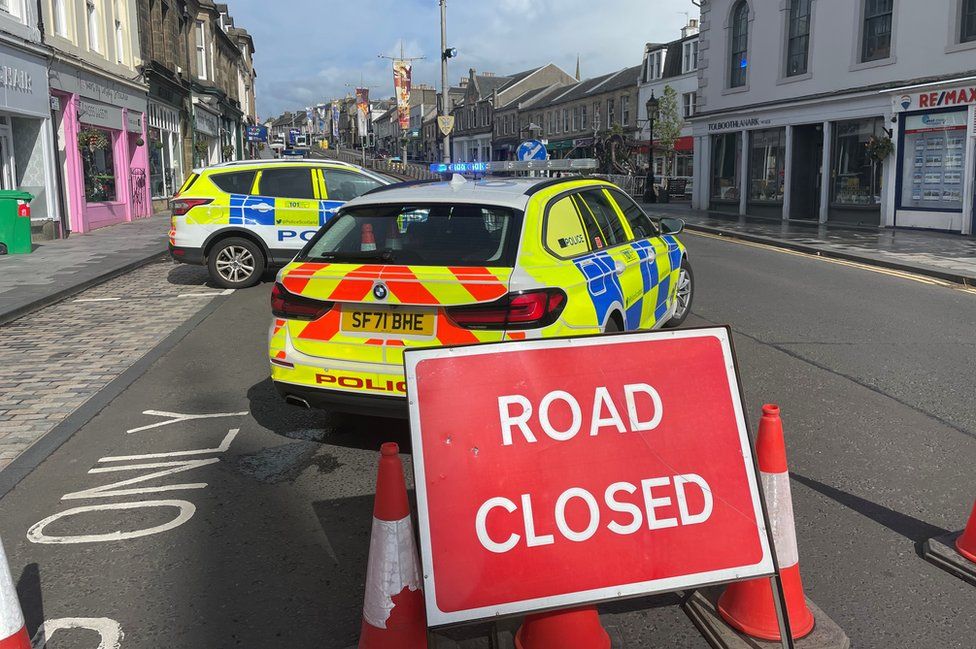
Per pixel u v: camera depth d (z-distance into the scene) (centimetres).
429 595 238
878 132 1831
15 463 448
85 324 822
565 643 254
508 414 254
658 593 250
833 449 451
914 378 591
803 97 2034
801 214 2150
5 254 1321
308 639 283
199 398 570
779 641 270
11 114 1438
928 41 1683
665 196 3253
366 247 434
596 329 445
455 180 482
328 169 1067
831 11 1948
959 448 451
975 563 315
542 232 431
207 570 331
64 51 1623
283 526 370
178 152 2798
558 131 5741
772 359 648
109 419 525
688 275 759
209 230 1030
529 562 245
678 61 4156
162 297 982
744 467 267
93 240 1580
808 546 340
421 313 405
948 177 1642
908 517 367
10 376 628
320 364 424
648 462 260
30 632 287
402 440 482
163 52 2556
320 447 471
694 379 271
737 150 2392
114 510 389
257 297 979
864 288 1005
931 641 274
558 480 253
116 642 281
